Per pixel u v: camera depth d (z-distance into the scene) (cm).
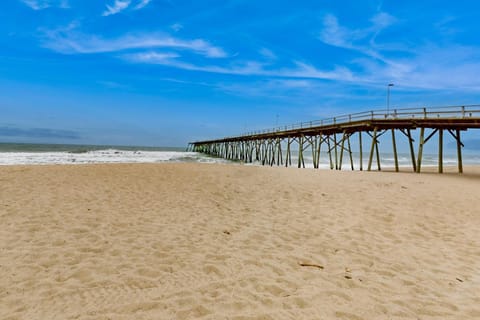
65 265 381
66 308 283
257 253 447
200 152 6116
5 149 4544
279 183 1119
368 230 573
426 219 652
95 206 685
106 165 1477
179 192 902
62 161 2414
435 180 1283
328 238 525
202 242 489
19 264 376
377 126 1805
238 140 3984
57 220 564
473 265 420
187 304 298
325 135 2455
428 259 440
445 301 318
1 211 601
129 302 298
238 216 662
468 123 1412
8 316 266
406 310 298
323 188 1020
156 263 400
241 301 306
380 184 1116
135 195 829
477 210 734
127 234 512
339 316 283
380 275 383
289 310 291
